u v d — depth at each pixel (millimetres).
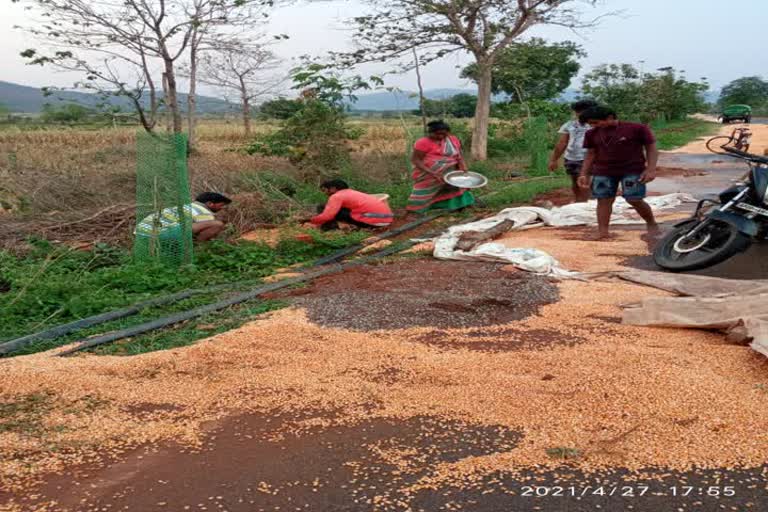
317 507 2963
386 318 5523
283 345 4926
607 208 8617
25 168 11766
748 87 83688
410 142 15539
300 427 3695
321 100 13891
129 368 4527
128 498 3045
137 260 8078
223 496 3049
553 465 3246
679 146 27250
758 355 4410
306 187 12664
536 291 6199
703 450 3322
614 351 4566
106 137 24000
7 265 7789
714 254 6543
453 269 7246
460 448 3438
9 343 5324
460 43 17984
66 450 3484
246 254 8219
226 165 12672
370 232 9938
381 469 3258
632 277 6500
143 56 15430
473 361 4504
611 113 8383
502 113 21953
